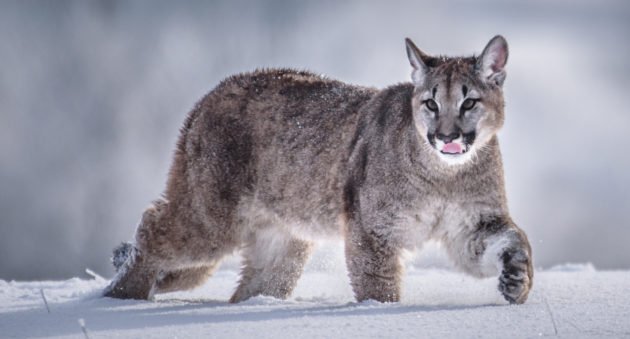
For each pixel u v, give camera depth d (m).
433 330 22.73
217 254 32.09
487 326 22.95
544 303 25.48
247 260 32.81
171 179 32.22
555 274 36.16
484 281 32.81
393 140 28.56
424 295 29.66
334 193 30.14
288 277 32.69
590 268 40.12
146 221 31.84
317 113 30.94
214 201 31.70
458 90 27.78
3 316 26.61
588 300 26.83
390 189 28.34
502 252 27.12
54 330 24.50
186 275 32.69
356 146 29.59
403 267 28.94
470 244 28.45
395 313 24.78
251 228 32.16
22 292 32.56
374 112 29.70
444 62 28.48
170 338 22.84
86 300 30.59
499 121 28.41
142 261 31.66
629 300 26.16
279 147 31.17
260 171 31.47
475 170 28.03
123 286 31.58
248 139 31.59
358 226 28.86
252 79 32.50
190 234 31.81
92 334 23.59
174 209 31.86
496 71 28.34
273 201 31.44
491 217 28.22
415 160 28.08
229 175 31.69
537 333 22.23
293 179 30.88
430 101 27.95
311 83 31.78
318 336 22.50
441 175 27.97
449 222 28.42
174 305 28.80
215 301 31.25
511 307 25.05
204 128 32.03
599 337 21.81
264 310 26.53
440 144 27.52
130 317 26.06
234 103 32.06
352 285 28.94
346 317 24.33
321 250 33.47
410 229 28.48
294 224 31.25
